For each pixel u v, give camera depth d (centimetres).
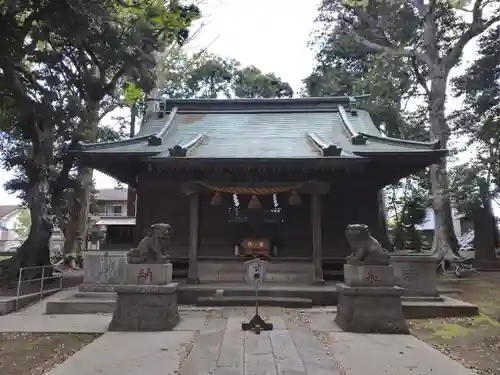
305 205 1398
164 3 725
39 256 1556
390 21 2355
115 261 1135
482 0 1938
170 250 1363
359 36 2436
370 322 791
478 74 2442
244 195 1397
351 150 1266
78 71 1688
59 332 828
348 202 1377
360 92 2508
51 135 1600
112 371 552
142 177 1392
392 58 2244
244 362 559
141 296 812
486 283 1638
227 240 1380
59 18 1131
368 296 802
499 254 2408
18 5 1077
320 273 1222
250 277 798
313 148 1298
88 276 1134
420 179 2706
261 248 1344
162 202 1390
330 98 1744
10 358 666
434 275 1083
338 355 635
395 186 2931
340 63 3045
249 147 1325
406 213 2798
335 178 1370
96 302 1038
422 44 2338
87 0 1093
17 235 5606
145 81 1541
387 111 2456
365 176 1377
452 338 791
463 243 3334
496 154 1836
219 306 1075
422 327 887
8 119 1688
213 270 1340
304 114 1706
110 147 1343
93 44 1417
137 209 1388
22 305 1140
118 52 1407
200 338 712
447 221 2075
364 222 1364
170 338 736
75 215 2169
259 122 1627
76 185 1855
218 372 518
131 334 767
